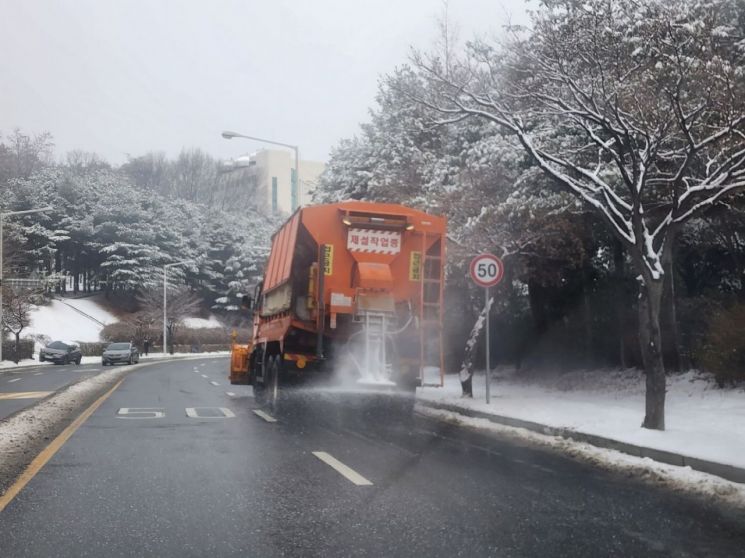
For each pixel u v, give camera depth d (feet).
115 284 271.49
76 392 67.77
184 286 276.21
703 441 31.35
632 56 40.50
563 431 36.81
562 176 38.45
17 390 74.18
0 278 139.23
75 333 237.04
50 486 25.43
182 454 32.24
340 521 20.92
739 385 46.19
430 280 46.78
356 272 45.93
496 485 26.04
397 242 46.55
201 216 323.57
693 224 53.57
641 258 35.37
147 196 297.12
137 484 25.81
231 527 20.25
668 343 54.65
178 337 261.65
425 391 62.64
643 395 51.62
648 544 18.97
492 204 55.52
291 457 31.53
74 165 359.46
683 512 22.38
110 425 42.70
